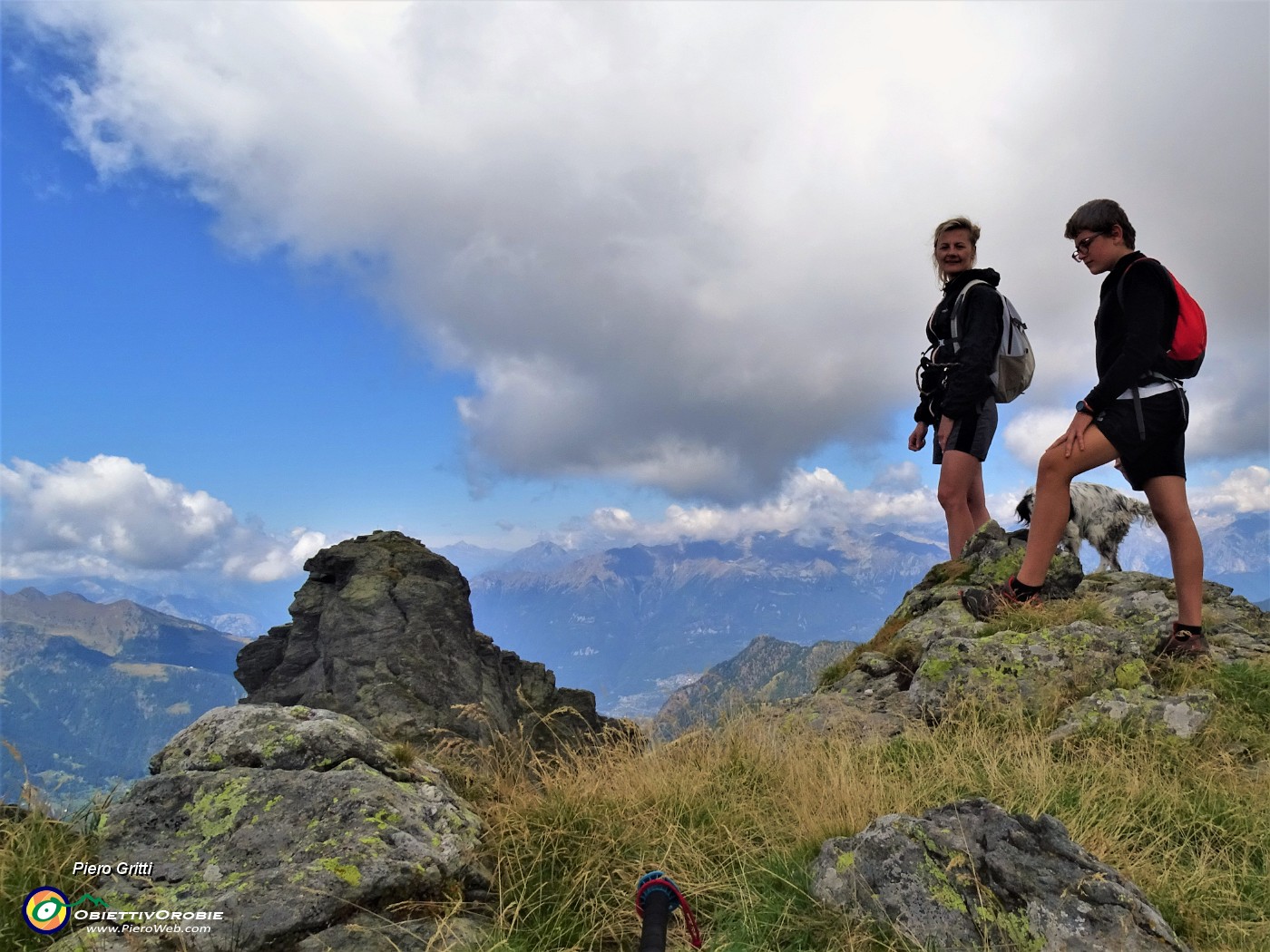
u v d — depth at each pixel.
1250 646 8.09
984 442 9.80
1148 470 7.07
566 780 4.89
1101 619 8.08
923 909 3.46
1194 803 5.00
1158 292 6.59
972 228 9.48
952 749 6.00
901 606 10.33
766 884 4.01
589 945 3.59
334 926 3.29
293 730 4.31
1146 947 3.16
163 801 3.80
